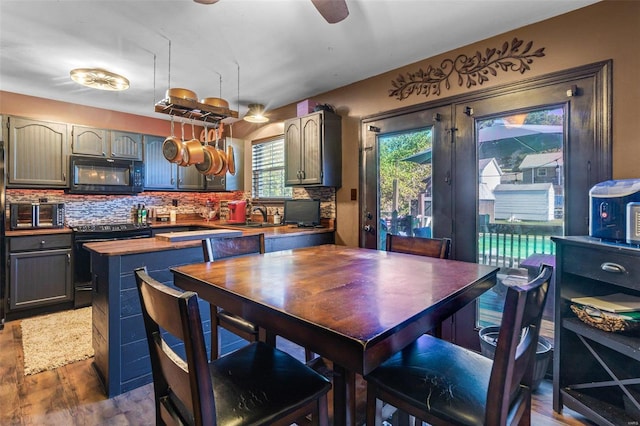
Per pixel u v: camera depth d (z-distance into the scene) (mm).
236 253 1895
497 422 835
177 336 778
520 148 2297
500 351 822
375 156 3109
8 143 3354
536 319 1005
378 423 1199
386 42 2461
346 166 3373
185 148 2564
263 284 1217
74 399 1926
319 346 834
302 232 3197
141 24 2195
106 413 1804
